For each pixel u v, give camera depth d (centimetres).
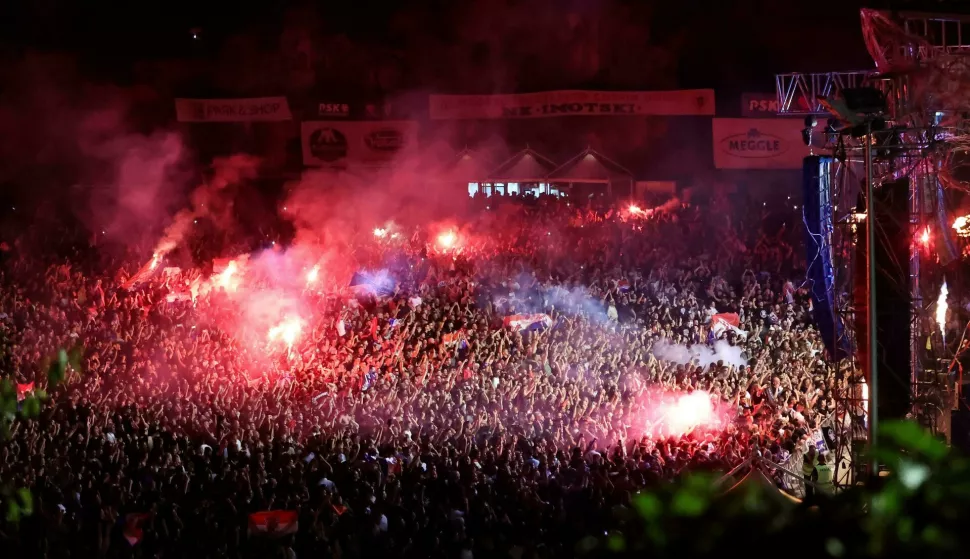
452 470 1577
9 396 2158
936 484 364
